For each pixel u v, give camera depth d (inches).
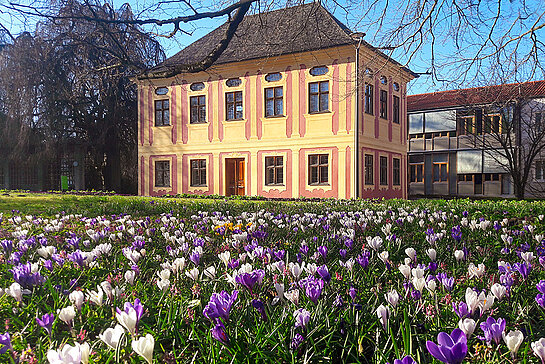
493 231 246.2
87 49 1043.9
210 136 1024.9
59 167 1327.5
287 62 935.7
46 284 122.3
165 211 416.8
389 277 142.4
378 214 331.9
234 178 1007.6
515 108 916.6
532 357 79.9
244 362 76.4
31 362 72.7
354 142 868.6
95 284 130.6
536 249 182.1
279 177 953.5
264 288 113.5
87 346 61.7
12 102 1102.4
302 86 922.1
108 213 398.0
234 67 992.2
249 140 978.1
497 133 972.6
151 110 1098.1
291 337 81.4
